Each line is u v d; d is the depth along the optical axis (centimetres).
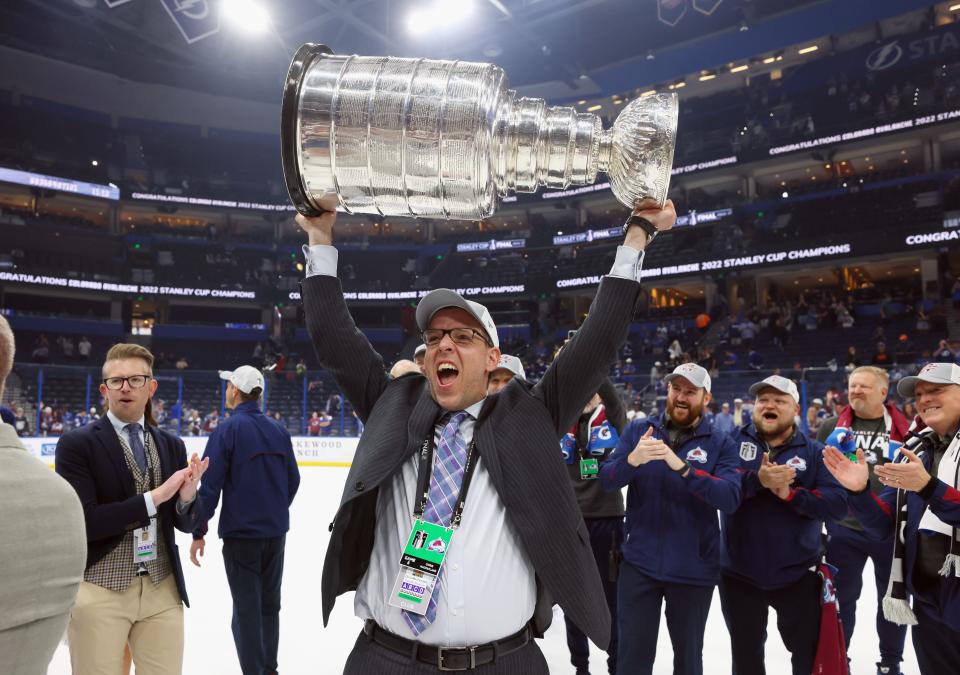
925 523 280
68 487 121
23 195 3247
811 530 335
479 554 167
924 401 291
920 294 2483
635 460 322
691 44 2962
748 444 349
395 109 148
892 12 2558
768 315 2470
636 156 154
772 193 2994
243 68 3162
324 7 2709
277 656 427
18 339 2886
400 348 3356
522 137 152
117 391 290
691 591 338
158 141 3525
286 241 3675
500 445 171
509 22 2794
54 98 3272
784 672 432
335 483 1432
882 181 2594
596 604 166
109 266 3269
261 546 378
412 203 161
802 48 2883
